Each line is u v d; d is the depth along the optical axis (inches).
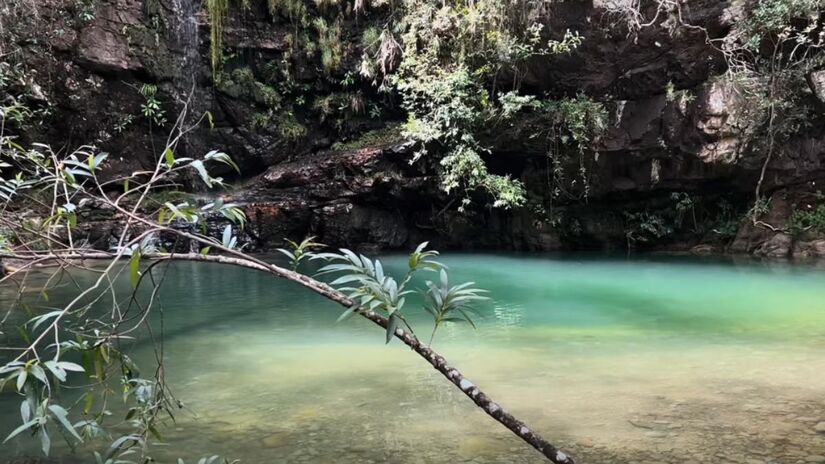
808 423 124.3
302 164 564.7
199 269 406.0
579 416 130.2
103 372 63.1
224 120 556.1
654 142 462.6
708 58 432.5
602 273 391.9
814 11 381.4
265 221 533.3
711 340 204.5
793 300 283.4
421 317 249.4
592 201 530.6
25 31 440.1
